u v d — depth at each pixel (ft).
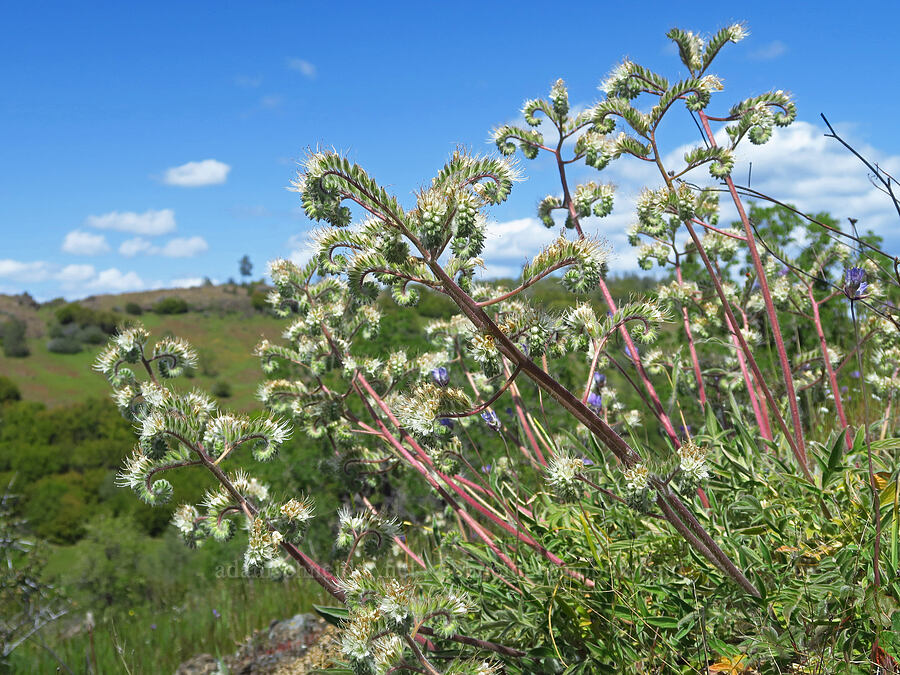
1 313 407.64
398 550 15.80
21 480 178.40
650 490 8.35
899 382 15.79
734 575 8.86
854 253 16.22
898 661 8.19
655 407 14.21
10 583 27.02
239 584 33.71
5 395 307.17
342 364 15.66
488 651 10.57
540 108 15.35
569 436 13.97
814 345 23.32
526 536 12.55
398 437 16.17
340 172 7.73
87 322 398.42
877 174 9.36
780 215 25.02
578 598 10.49
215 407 11.18
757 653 8.91
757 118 13.61
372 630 8.14
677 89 13.43
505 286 14.56
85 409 228.43
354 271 8.38
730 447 13.14
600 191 14.90
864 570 9.40
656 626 10.02
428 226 7.66
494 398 9.02
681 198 13.32
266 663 19.86
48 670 22.84
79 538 159.84
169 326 396.37
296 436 38.65
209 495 10.23
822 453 12.34
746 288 18.58
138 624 30.73
